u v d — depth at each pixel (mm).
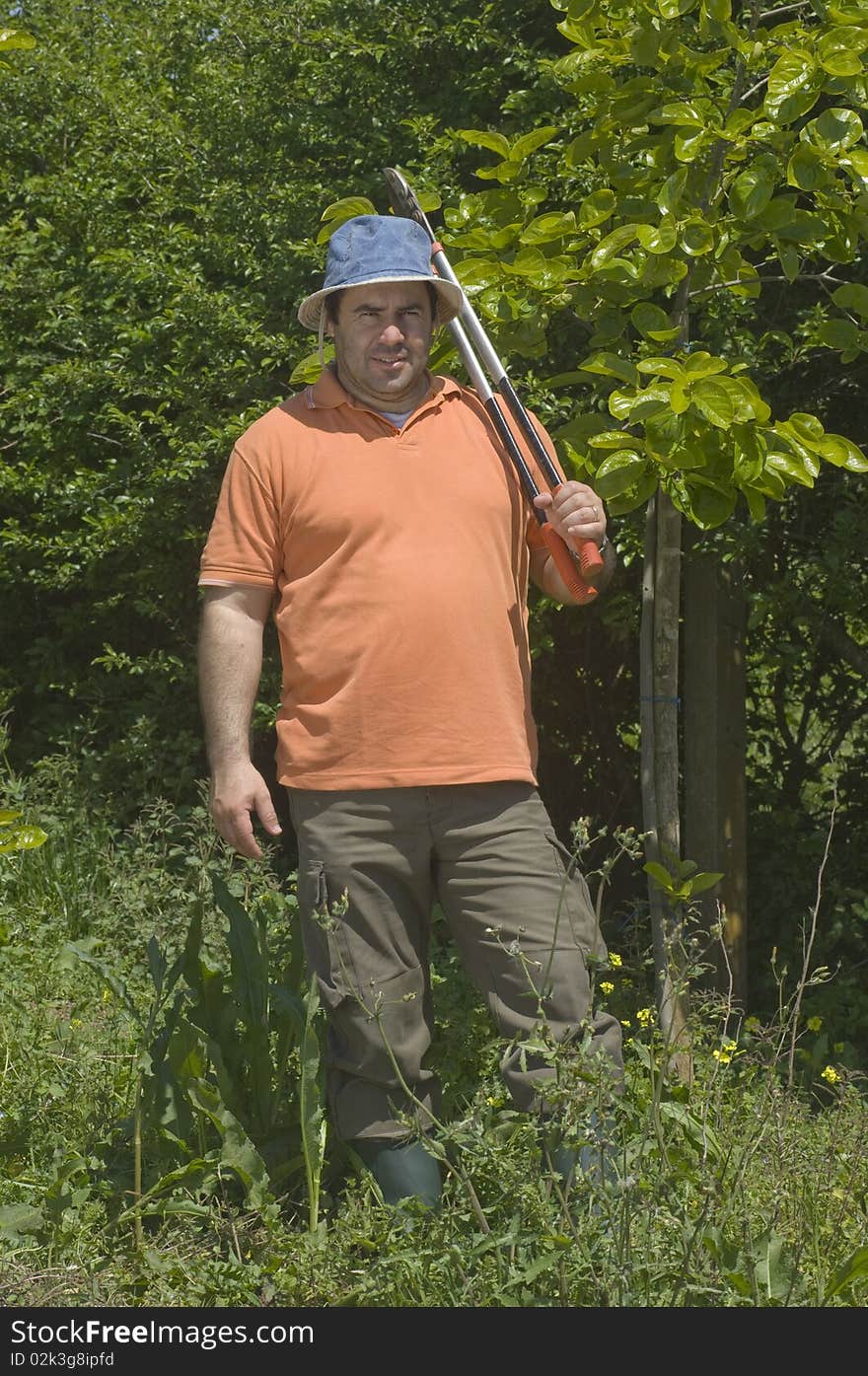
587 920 3305
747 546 4742
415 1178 3242
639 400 3312
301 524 3230
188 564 6605
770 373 4883
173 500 6266
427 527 3211
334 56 5988
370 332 3240
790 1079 3287
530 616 5547
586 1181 2842
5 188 7305
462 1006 4547
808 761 6082
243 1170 3336
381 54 5777
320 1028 3520
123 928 5359
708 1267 2816
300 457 3254
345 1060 3289
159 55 7793
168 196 6793
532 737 3416
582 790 6324
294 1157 3553
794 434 3434
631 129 3857
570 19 3650
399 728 3174
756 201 3414
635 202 3730
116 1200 3432
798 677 5973
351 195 5816
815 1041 4688
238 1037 3674
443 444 3299
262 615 3348
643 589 3988
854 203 3609
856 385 5098
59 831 6215
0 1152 3691
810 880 5742
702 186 3682
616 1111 3271
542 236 3691
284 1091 3691
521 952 3008
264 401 5977
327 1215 3396
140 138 7027
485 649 3219
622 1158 2990
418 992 3289
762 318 5047
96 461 6945
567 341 5230
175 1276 3109
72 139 7562
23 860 5957
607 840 6223
